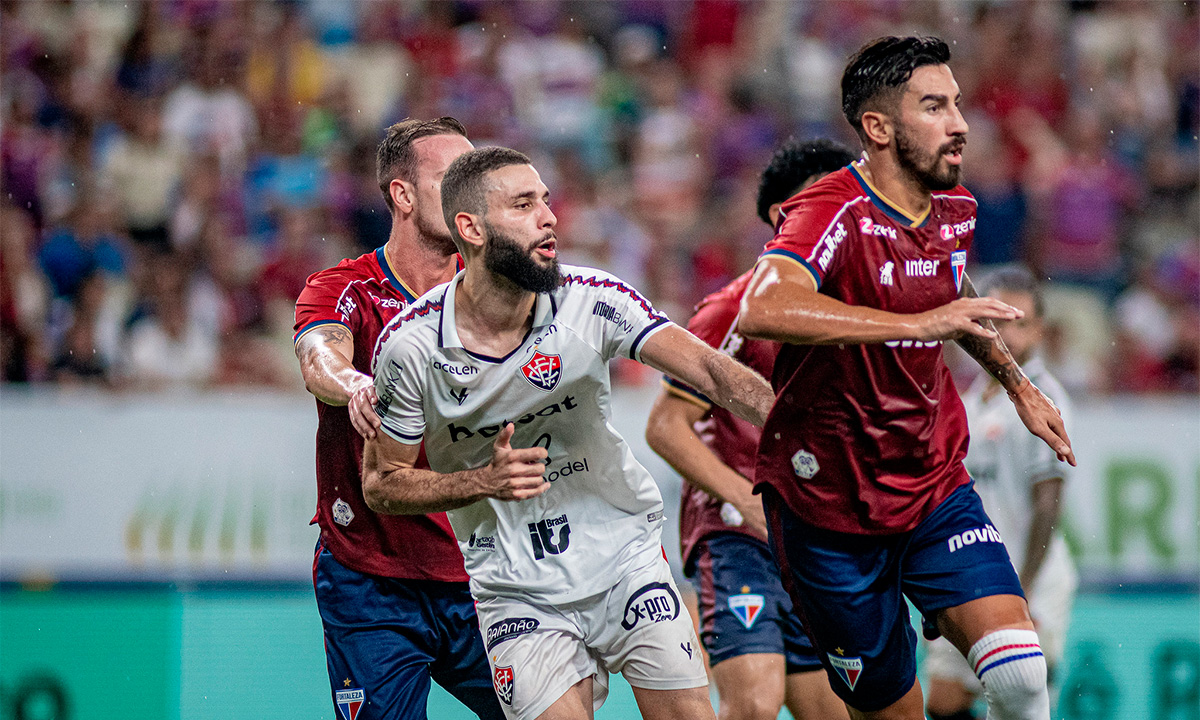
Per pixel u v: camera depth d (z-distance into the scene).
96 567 25.30
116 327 31.95
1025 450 19.36
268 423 26.17
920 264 11.89
